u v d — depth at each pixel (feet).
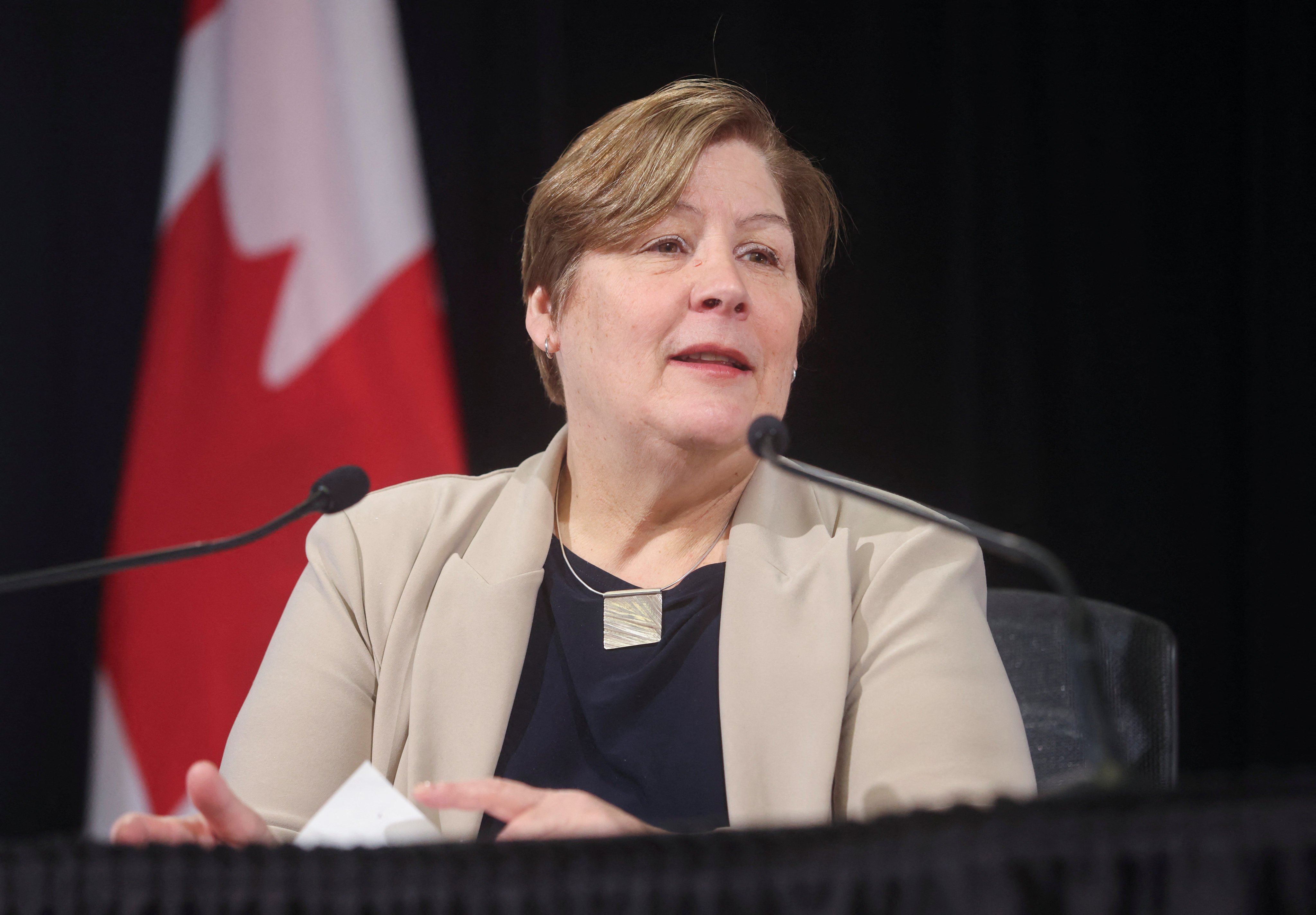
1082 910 3.17
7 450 14.76
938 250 15.25
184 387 13.46
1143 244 15.52
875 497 5.33
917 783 5.82
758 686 6.45
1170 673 7.39
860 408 15.19
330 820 4.62
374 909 3.31
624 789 6.43
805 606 6.70
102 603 13.74
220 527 13.26
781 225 7.36
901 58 15.28
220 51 13.97
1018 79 15.53
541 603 7.07
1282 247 15.10
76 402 14.98
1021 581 15.38
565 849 3.29
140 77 15.21
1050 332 15.65
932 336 15.23
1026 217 15.55
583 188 7.20
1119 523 15.56
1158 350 15.56
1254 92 15.14
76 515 14.90
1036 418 15.57
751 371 7.02
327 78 13.92
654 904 3.23
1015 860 3.21
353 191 13.79
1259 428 15.21
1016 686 7.95
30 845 3.54
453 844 3.38
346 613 7.11
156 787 12.95
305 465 13.38
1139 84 15.52
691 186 7.07
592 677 6.74
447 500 7.53
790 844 3.26
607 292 6.99
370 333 13.56
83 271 15.05
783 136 7.88
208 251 13.71
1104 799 3.28
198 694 13.01
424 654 6.84
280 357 13.52
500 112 15.14
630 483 7.20
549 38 14.53
